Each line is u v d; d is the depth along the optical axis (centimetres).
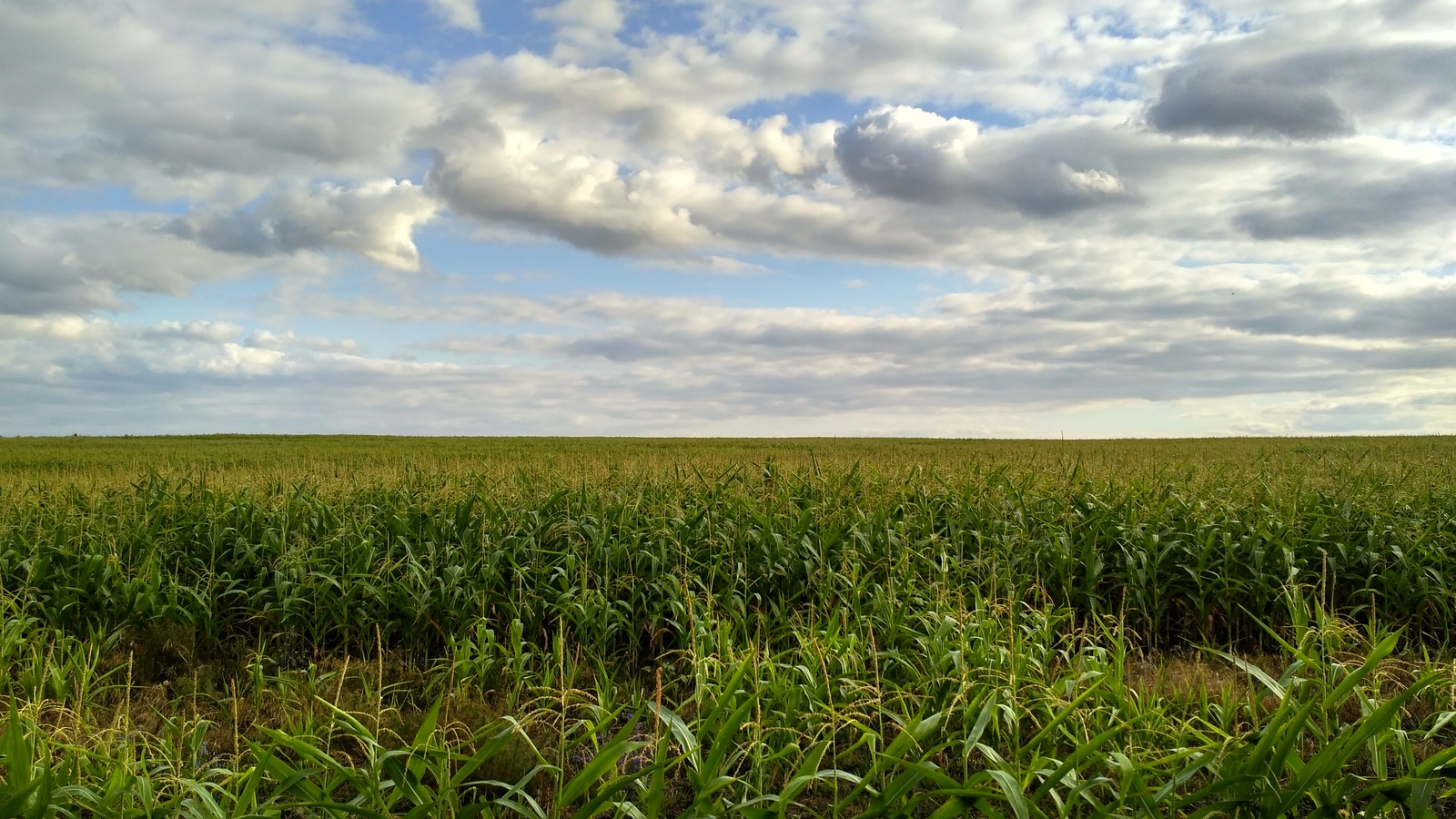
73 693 622
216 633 833
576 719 597
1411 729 554
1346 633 696
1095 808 408
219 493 1132
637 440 4116
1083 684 562
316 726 534
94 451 2958
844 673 580
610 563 895
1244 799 380
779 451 2581
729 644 633
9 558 933
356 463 2056
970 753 526
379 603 836
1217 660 776
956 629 655
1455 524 980
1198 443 3575
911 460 1694
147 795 384
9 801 342
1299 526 953
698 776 408
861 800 482
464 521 981
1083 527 969
